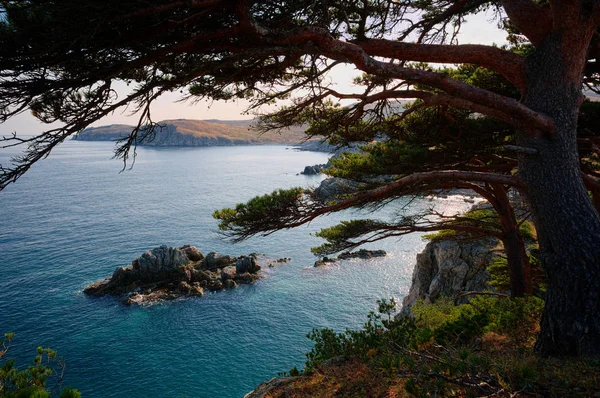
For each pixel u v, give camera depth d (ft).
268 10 18.08
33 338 121.19
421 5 25.68
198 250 183.93
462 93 20.35
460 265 88.02
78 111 14.97
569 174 20.89
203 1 14.05
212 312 137.69
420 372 17.24
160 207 314.14
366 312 134.41
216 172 570.46
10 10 11.67
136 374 105.29
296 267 174.70
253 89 22.61
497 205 38.93
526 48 33.12
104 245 211.00
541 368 18.13
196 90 20.39
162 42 16.29
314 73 21.11
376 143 36.37
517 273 39.01
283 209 27.81
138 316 135.13
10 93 13.19
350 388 19.74
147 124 17.71
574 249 20.17
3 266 179.22
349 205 27.71
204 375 105.19
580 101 21.50
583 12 19.95
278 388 22.62
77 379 103.19
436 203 238.48
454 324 27.04
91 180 512.63
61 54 13.33
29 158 13.99
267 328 127.13
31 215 290.35
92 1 12.12
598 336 19.24
